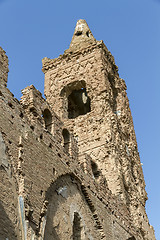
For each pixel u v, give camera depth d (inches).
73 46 1967.3
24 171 911.0
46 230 933.2
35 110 1068.5
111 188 1508.4
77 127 1710.1
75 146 1224.8
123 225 1337.4
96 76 1817.2
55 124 1149.1
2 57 1026.7
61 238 978.7
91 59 1883.6
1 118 916.0
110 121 1679.4
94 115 1711.4
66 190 1074.7
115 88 1916.8
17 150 925.2
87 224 1120.2
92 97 1765.5
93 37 1995.6
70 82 1859.0
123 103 1900.8
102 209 1226.0
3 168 859.4
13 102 981.8
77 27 2119.8
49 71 1956.2
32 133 1003.3
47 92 1891.0
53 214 978.7
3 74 998.4
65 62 1937.7
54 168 1039.0
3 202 821.2
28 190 896.3
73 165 1152.2
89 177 1229.7
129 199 1563.7
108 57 1955.0
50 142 1071.6
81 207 1121.4
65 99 1859.0
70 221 1039.6
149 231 1587.1
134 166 1744.6
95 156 1601.9
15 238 811.4
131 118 1957.4
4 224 799.7
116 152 1603.1
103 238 1159.0
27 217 861.8
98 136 1646.2
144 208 1651.1
